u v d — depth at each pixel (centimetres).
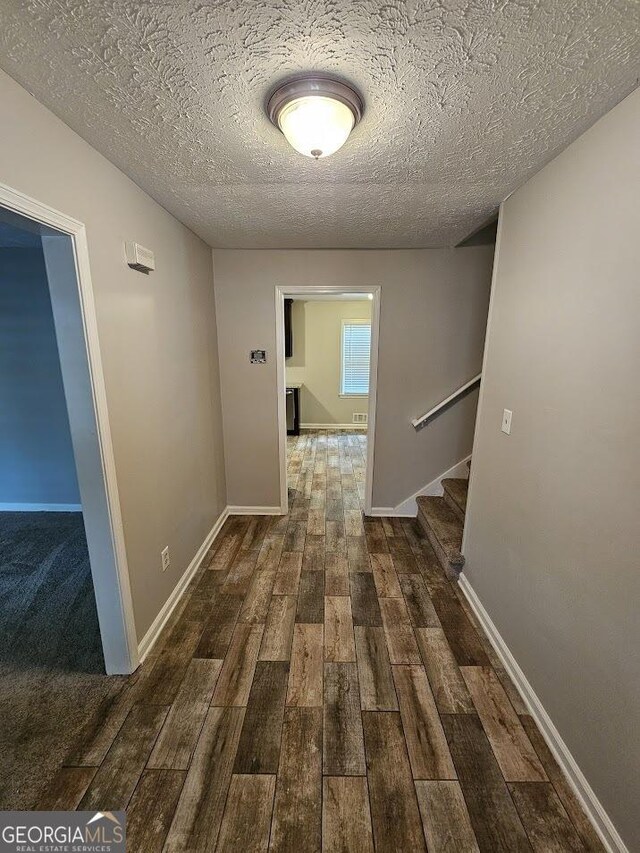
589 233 119
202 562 255
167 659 174
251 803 119
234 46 89
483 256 272
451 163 144
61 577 236
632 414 101
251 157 141
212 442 281
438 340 286
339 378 629
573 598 126
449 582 234
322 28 84
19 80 99
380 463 312
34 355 307
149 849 109
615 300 108
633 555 101
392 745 137
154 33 85
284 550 271
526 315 158
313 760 131
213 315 280
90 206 133
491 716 148
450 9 79
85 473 144
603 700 112
